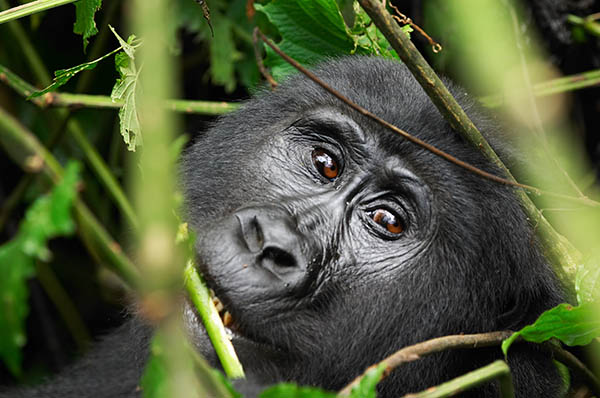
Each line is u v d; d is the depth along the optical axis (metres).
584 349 5.89
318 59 7.44
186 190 6.43
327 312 5.54
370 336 5.68
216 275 5.21
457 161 4.93
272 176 6.03
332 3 7.15
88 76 8.84
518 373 5.90
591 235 6.37
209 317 4.65
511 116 8.28
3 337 2.63
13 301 2.62
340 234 5.76
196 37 9.51
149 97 2.10
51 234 2.59
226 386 3.47
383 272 5.72
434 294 5.73
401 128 5.95
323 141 6.14
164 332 2.26
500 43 8.05
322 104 6.29
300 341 5.39
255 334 5.25
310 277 5.45
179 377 2.55
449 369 5.88
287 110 6.49
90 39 10.00
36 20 9.28
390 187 5.93
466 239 5.75
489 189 5.84
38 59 9.19
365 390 3.46
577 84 8.78
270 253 5.35
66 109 8.25
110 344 7.50
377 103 6.14
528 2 9.59
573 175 9.93
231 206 5.91
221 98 10.77
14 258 2.62
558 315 4.70
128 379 6.46
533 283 5.91
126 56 5.21
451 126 5.59
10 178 10.70
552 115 9.97
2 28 9.04
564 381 6.33
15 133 7.62
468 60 8.38
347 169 6.02
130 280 3.83
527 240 5.90
